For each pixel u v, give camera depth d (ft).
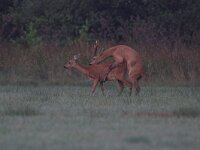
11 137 103.60
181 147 95.25
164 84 211.20
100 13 296.71
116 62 178.81
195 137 103.24
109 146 95.09
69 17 301.43
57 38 284.20
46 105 147.74
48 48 232.12
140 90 191.11
